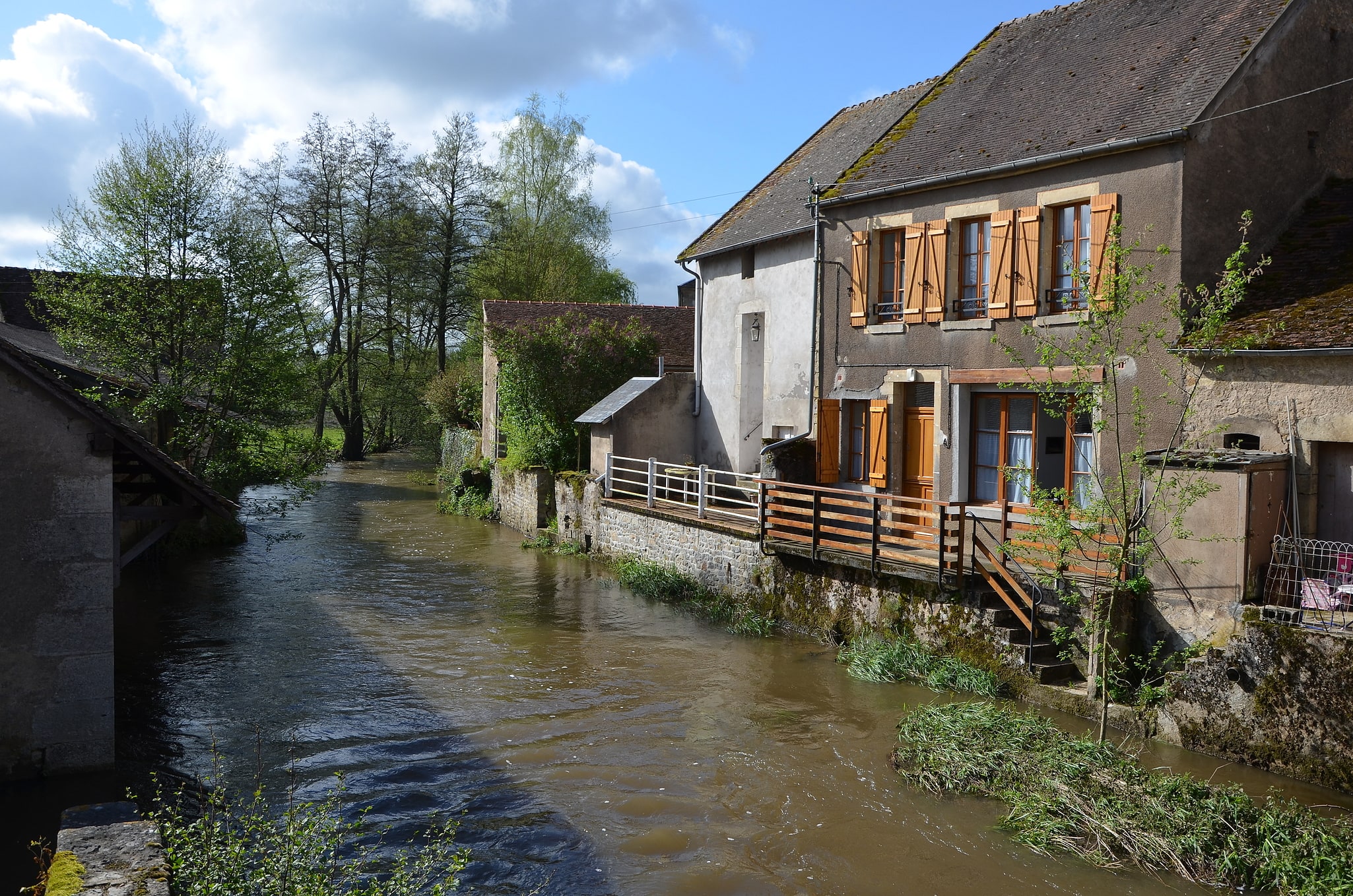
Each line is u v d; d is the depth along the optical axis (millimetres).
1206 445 10242
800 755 9336
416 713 10609
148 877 5480
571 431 23578
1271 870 6750
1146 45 12711
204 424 17422
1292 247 11086
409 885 6254
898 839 7625
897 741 9625
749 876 7109
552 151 40375
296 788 8633
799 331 16984
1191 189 10461
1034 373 11867
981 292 12906
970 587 11367
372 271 40469
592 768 9078
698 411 20703
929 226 13312
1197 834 7074
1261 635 8656
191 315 17125
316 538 22625
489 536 23297
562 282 39938
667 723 10258
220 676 11914
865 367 14562
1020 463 12461
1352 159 12320
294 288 18328
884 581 12438
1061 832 7480
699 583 16188
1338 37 12047
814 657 12602
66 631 8680
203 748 9586
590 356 23875
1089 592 10266
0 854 7273
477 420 34219
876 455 14352
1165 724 9320
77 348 16844
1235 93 10805
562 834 7777
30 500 8508
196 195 17094
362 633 13953
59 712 8703
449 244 40125
